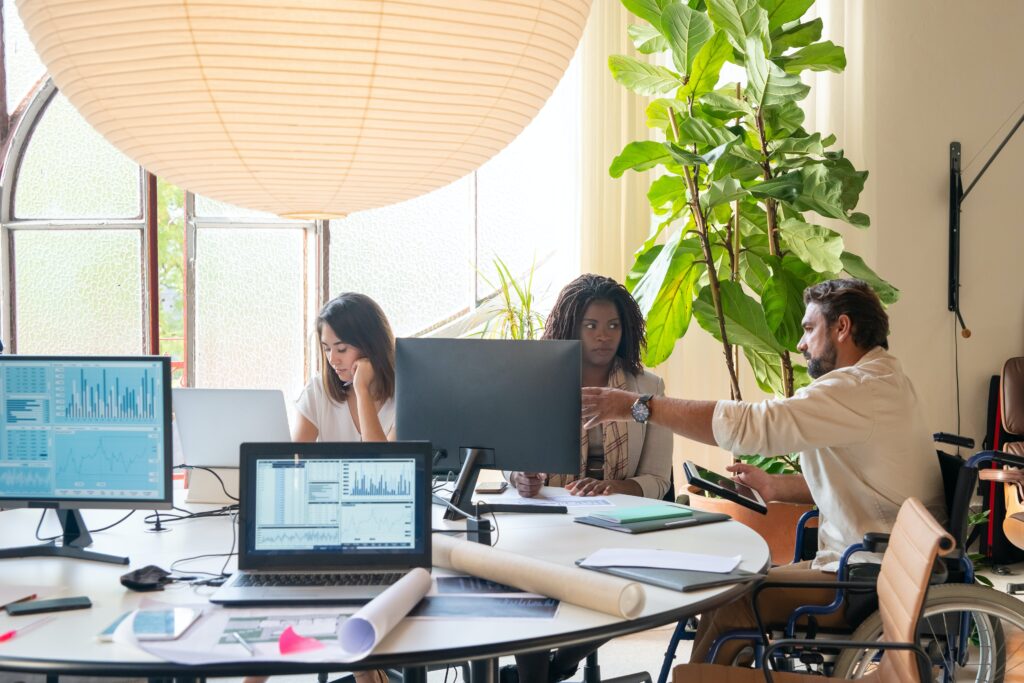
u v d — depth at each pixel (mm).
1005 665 2604
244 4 1629
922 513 1941
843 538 2553
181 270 4773
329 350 2893
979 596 2332
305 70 1711
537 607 1747
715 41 3621
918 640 1792
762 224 3939
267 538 1931
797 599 2443
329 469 1948
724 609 2463
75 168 4754
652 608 1742
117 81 1768
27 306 4762
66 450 2168
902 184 4648
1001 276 4730
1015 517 3773
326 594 1778
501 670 2766
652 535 2316
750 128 3891
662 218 4398
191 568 2008
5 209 4723
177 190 4738
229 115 1773
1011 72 4648
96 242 4754
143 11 1652
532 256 4789
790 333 3723
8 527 2422
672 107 3891
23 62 4707
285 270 4773
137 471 2162
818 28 3662
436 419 2463
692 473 2553
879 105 4613
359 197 2078
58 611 1727
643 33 3889
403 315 4809
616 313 3006
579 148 4438
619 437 3010
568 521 2467
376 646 1543
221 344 4773
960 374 4730
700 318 3783
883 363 2557
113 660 1489
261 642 1549
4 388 2174
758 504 2490
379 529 1938
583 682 3049
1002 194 4695
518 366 2404
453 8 1722
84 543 2191
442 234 4789
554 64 1959
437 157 1964
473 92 1843
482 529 2213
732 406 2518
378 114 1809
